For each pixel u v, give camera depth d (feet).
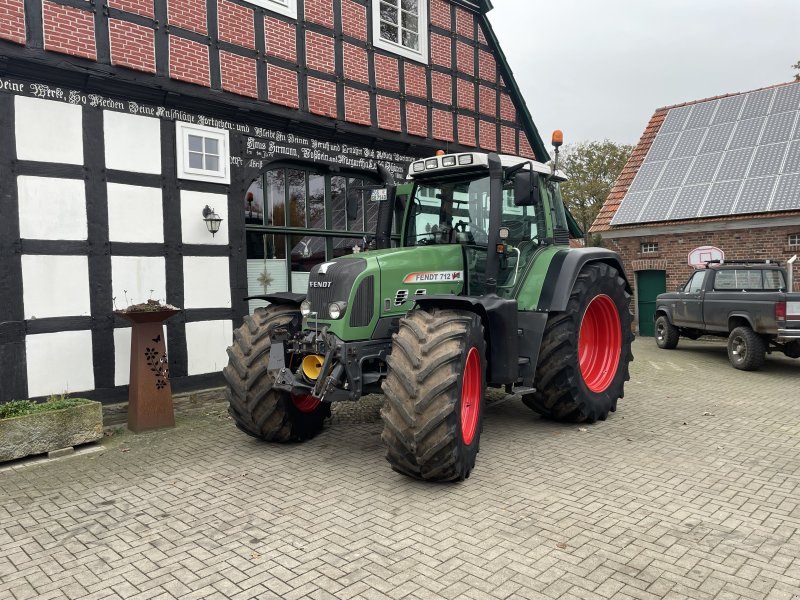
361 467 15.64
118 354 21.11
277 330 16.66
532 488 13.79
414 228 19.56
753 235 43.93
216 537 11.54
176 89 22.49
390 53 30.99
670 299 39.65
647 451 16.60
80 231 20.33
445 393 13.23
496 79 37.42
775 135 48.24
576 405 18.53
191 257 23.27
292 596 9.32
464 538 11.22
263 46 25.38
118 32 20.94
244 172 24.99
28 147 19.20
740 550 10.61
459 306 14.87
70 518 12.66
